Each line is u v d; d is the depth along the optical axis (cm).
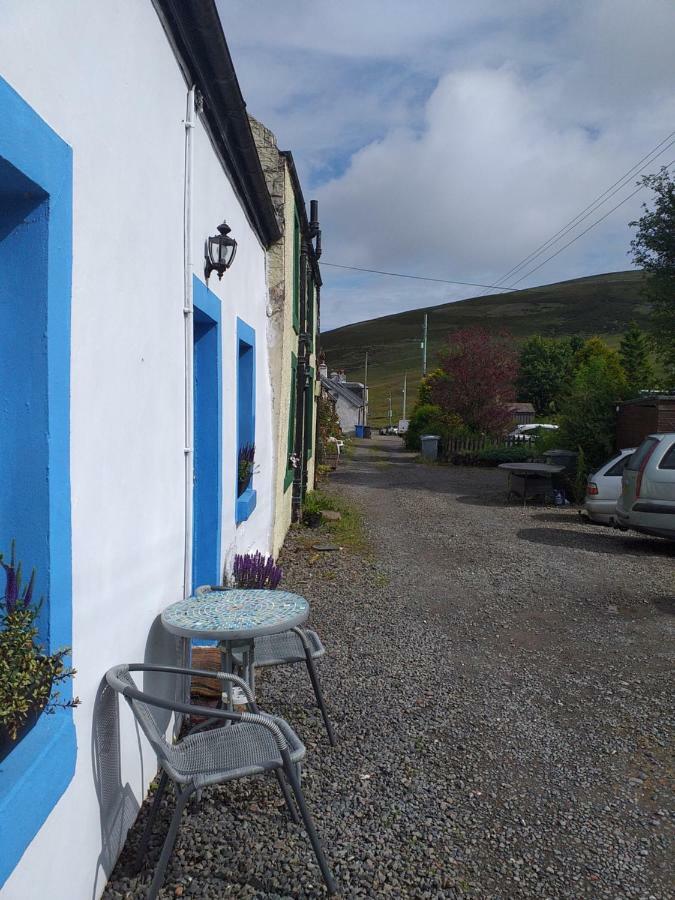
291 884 272
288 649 394
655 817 328
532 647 566
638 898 273
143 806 318
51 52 220
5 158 187
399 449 4012
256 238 725
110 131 274
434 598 711
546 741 402
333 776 356
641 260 1633
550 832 314
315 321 1602
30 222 217
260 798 332
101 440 268
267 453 812
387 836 306
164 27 344
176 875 275
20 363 217
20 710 194
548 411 6109
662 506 919
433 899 267
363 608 669
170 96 360
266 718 258
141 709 262
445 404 2956
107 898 262
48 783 206
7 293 217
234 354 582
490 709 444
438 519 1267
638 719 433
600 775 365
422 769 367
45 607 218
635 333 5653
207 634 305
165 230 354
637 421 1440
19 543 218
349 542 1001
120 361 289
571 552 962
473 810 329
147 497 329
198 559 509
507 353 2941
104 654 271
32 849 201
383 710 439
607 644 575
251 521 688
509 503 1525
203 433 505
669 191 1569
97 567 263
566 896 273
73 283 240
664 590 750
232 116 475
